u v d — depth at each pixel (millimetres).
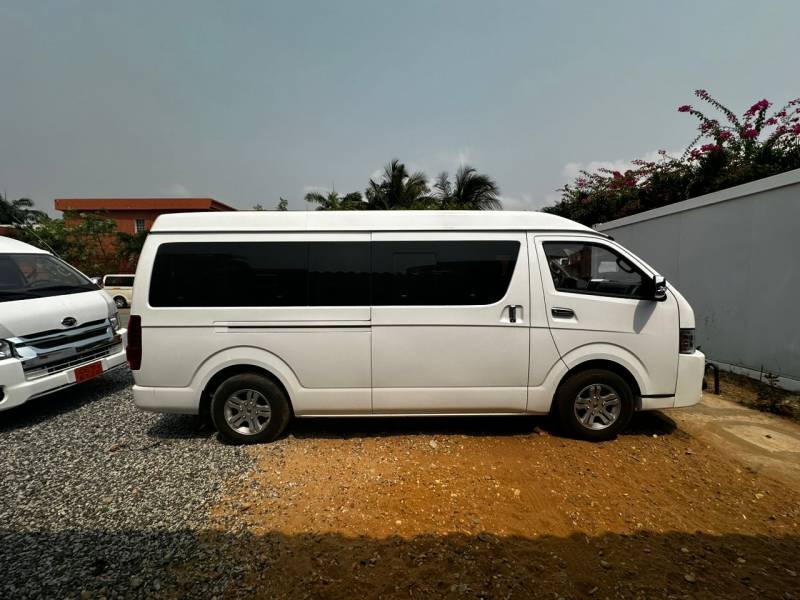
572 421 3891
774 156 7516
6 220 20562
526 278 3811
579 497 3035
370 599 2117
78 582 2223
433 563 2371
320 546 2516
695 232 6734
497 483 3209
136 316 3713
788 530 2703
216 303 3725
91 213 22094
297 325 3730
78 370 4793
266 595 2139
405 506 2922
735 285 6031
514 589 2174
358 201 19734
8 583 2213
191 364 3727
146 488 3156
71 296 5102
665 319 3822
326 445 3852
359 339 3756
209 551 2467
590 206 11781
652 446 3838
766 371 5582
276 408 3838
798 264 5176
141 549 2480
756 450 3793
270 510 2881
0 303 4355
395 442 3900
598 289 3873
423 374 3793
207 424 4344
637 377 3840
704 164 8312
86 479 3293
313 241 3775
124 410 4844
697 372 3869
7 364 4156
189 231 3762
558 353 3807
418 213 3883
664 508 2918
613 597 2131
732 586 2209
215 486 3184
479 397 3836
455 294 3789
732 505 2967
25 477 3326
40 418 4602
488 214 3918
